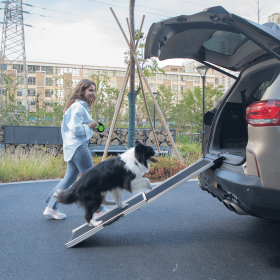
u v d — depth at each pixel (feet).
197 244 8.87
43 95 201.98
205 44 10.86
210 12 7.68
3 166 20.21
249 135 7.40
